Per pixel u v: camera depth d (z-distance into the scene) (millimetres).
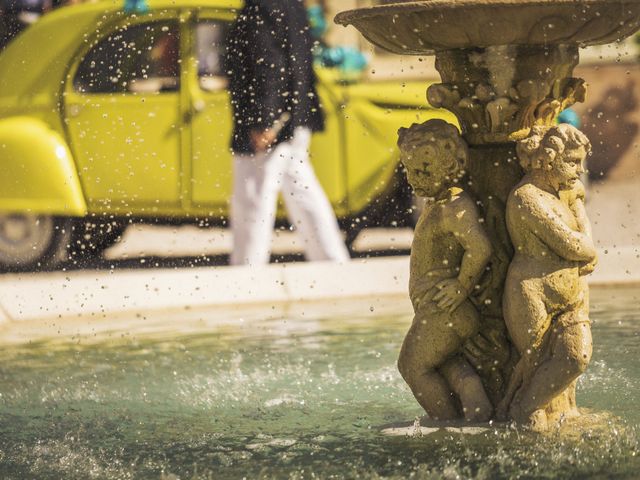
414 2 7957
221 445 8250
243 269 14984
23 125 20328
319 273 15109
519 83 8219
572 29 7992
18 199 20281
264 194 18047
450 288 8195
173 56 20203
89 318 13984
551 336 8023
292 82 18047
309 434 8477
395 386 10156
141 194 20359
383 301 14773
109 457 8008
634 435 7918
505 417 8195
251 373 10883
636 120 29500
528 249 8062
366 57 21703
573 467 7238
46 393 10258
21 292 14102
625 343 11609
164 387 10383
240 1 20078
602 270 15078
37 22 20828
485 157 8352
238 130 18047
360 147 20500
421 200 20875
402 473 7285
